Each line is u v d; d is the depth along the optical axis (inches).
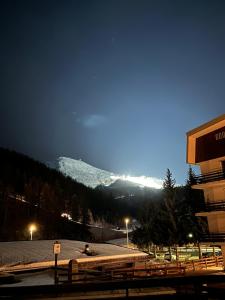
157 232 2060.8
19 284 999.6
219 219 1245.1
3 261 1315.2
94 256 1595.7
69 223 4544.8
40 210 4456.2
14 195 4522.6
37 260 1369.3
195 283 244.2
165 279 243.0
